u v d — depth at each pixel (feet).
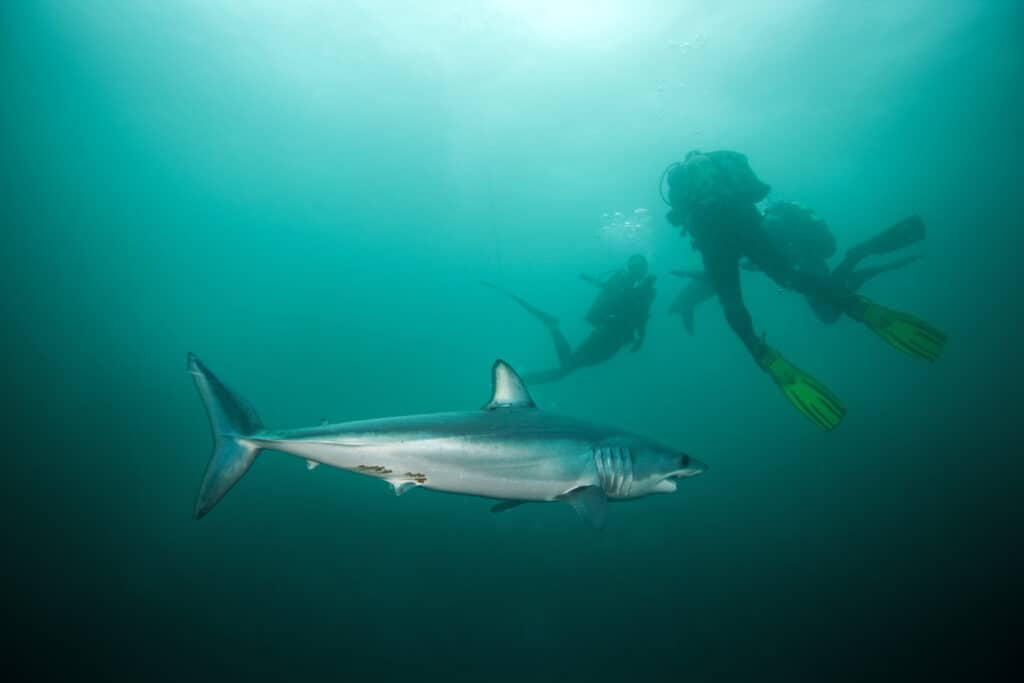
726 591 28.91
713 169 21.54
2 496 39.55
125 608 27.07
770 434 89.61
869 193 184.34
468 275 212.23
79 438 55.72
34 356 82.12
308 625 26.16
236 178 131.95
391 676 22.43
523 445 10.18
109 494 42.86
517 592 30.09
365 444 9.84
